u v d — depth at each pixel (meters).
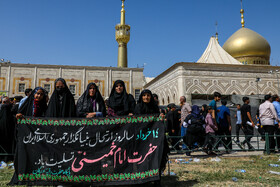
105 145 3.94
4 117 6.56
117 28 49.12
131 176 3.76
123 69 35.78
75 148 3.94
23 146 3.96
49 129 4.05
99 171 3.80
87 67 34.75
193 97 19.92
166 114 8.88
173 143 8.12
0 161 6.34
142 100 4.34
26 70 33.09
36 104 4.75
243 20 47.19
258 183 4.05
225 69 29.42
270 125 7.48
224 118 7.83
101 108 4.93
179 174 4.70
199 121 7.12
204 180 4.24
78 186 3.78
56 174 3.83
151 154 3.83
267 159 6.38
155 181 3.79
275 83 30.64
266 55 40.09
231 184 3.99
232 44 41.12
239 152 7.69
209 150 7.05
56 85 4.64
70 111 4.67
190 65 28.48
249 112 9.30
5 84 32.16
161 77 35.19
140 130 3.99
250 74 30.16
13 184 3.83
